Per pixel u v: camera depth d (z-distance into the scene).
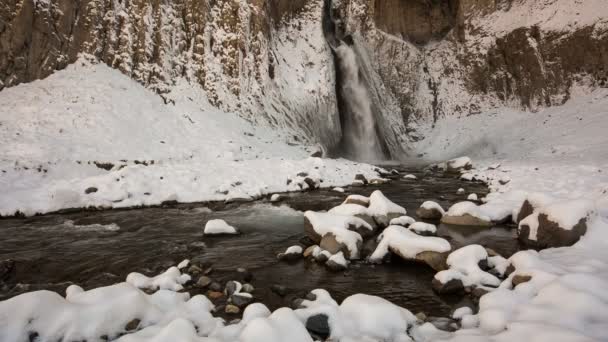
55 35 14.96
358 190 12.30
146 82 16.64
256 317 3.38
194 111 16.44
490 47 26.19
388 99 26.58
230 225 8.06
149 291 4.67
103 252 6.48
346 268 5.65
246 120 17.70
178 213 9.22
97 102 14.23
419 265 5.67
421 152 25.05
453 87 27.95
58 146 11.72
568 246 5.57
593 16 22.05
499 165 16.42
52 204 9.00
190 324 3.34
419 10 29.83
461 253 5.17
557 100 22.69
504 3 26.61
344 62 23.22
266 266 5.80
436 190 12.35
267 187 11.59
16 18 13.88
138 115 14.74
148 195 10.14
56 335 3.26
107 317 3.48
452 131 25.72
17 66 13.97
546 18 24.02
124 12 16.70
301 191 12.05
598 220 5.68
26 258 6.16
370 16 27.66
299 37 22.23
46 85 14.32
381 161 22.28
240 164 13.09
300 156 16.83
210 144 14.82
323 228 6.72
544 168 13.41
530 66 23.95
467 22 27.91
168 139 14.35
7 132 11.79
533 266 4.45
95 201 9.43
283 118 19.00
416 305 4.42
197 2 18.27
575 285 3.68
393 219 7.56
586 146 16.70
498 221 8.02
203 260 6.07
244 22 18.75
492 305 3.81
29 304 3.33
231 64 18.30
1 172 9.80
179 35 17.98
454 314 4.04
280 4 21.64
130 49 16.61
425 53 29.88
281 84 19.97
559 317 3.26
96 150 12.22
